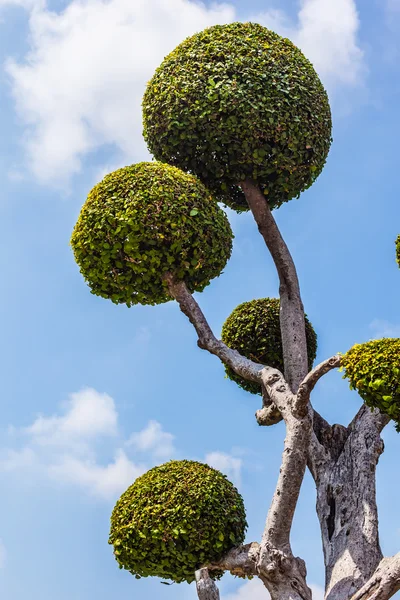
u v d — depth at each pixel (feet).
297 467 24.48
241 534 26.55
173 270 27.55
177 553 25.62
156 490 26.50
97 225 26.99
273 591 24.00
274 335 31.73
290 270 30.22
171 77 29.32
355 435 27.86
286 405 25.72
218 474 27.55
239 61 28.68
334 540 25.71
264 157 28.84
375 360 22.39
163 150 30.12
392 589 22.18
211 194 30.60
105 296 28.58
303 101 28.78
